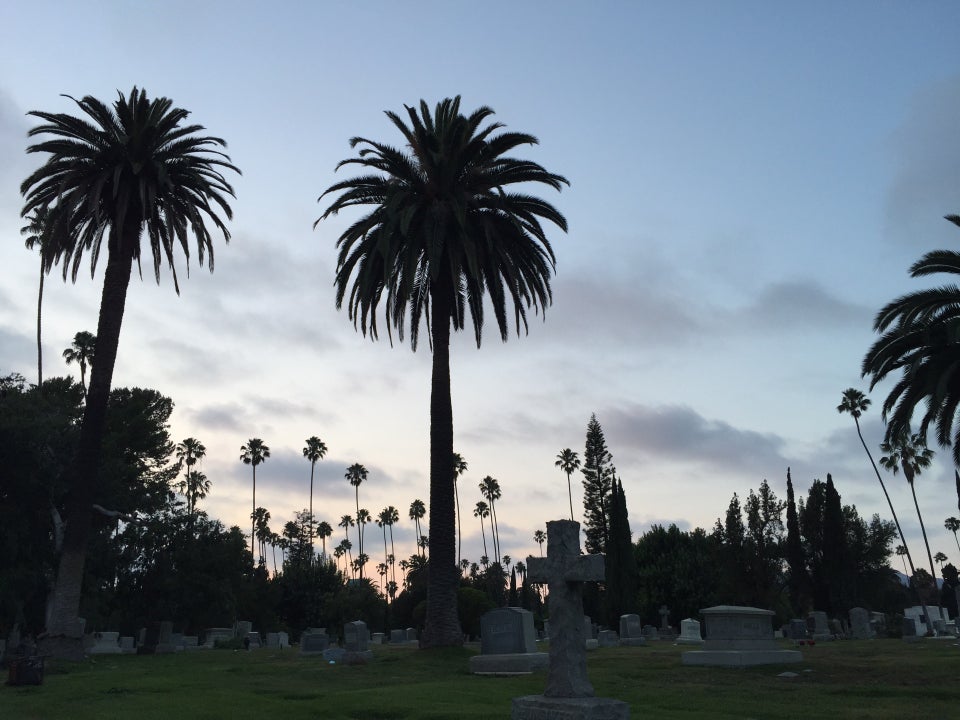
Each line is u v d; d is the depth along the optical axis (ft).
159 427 182.60
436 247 95.71
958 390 89.81
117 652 139.95
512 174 103.71
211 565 166.91
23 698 57.31
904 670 71.15
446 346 100.68
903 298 86.63
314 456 410.31
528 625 79.05
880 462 265.54
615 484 234.38
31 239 183.21
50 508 128.47
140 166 105.29
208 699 55.57
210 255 121.19
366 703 51.83
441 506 94.68
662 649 118.83
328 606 261.24
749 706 52.03
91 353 212.43
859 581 224.94
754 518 234.79
